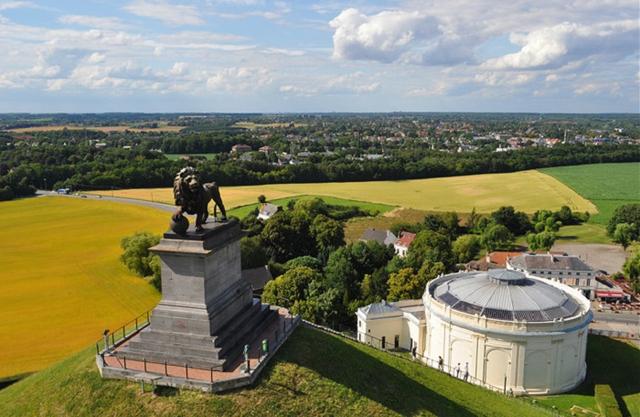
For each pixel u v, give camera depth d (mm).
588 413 73250
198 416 39406
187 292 45594
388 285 121562
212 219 51406
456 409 51344
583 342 83750
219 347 44562
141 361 45500
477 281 90375
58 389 45250
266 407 41219
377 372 52344
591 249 193125
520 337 77500
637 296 142875
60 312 102750
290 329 53156
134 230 175625
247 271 134375
